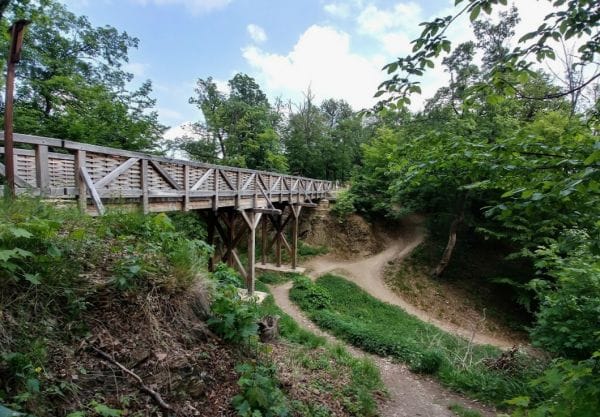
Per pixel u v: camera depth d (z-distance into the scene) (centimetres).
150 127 1504
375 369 539
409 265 1599
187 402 220
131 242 311
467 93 241
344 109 4128
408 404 474
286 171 2398
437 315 1277
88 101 1283
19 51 319
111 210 356
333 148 2647
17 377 159
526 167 243
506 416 193
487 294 1408
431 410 470
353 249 1822
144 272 267
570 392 153
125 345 219
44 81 1240
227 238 970
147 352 225
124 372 204
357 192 1994
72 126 1084
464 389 551
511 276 1423
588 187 174
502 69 215
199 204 745
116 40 1612
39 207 278
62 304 213
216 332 298
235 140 2377
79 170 443
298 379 369
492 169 261
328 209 1961
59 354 188
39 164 396
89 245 267
